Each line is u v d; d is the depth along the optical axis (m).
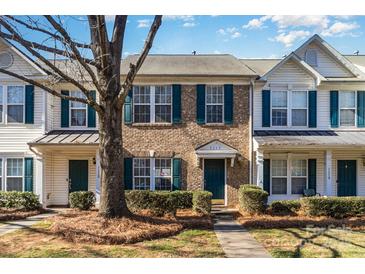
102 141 11.66
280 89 18.30
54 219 13.38
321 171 18.25
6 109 17.62
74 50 10.01
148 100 17.61
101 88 11.19
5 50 17.56
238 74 17.34
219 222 13.56
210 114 17.69
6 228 11.99
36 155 17.39
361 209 14.57
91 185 18.25
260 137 17.19
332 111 18.28
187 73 17.36
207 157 17.11
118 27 11.88
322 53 18.88
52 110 18.20
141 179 17.56
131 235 10.05
